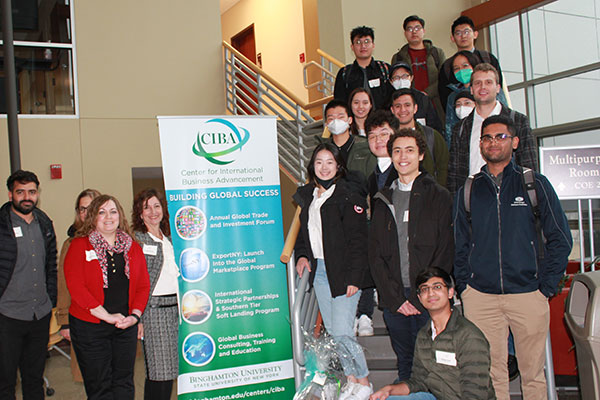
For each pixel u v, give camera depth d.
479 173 3.16
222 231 4.08
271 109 6.61
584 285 3.14
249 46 11.68
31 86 6.62
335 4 8.37
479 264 3.10
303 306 3.96
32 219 3.95
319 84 7.50
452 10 9.13
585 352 2.90
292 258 3.93
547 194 3.02
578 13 7.91
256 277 4.13
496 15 8.65
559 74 8.13
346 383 2.75
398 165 3.24
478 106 3.68
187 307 3.95
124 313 3.57
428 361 2.94
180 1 7.35
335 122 3.99
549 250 3.00
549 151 3.82
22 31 6.61
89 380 3.48
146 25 7.18
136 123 7.05
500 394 3.14
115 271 3.55
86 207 4.07
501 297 3.08
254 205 4.18
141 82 7.11
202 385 3.94
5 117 6.41
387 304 3.20
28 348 3.88
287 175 6.29
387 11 8.59
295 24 9.88
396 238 3.22
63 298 4.39
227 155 4.14
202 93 7.41
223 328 4.02
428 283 2.87
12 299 3.74
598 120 7.66
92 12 6.93
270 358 4.11
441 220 3.15
